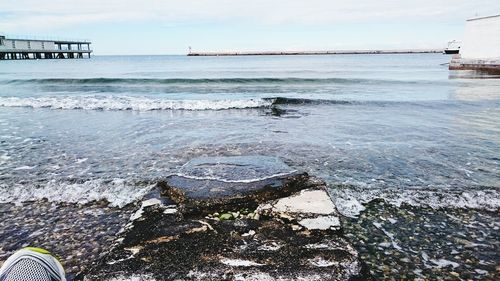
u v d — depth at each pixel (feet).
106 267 9.83
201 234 11.61
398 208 16.05
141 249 10.71
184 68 163.43
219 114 44.27
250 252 10.48
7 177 20.08
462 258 12.04
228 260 10.06
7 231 13.97
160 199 15.10
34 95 61.41
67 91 68.85
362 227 14.25
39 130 33.55
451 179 19.83
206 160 20.65
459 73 121.08
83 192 17.85
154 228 12.07
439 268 11.41
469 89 71.10
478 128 33.88
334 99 55.67
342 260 10.17
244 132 32.60
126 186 18.56
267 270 9.61
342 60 298.97
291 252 10.50
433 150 25.95
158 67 175.32
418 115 42.04
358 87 75.97
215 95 63.31
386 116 41.47
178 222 12.53
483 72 121.08
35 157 24.31
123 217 15.26
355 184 18.94
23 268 6.23
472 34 134.82
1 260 11.85
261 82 84.53
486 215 15.39
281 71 132.05
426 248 12.67
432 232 13.87
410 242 13.08
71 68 161.79
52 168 21.83
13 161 23.31
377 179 19.80
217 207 14.19
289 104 52.85
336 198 17.02
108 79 83.46
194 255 10.33
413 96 60.70
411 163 22.82
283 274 9.46
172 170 21.31
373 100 54.44
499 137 29.99
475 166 22.16
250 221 12.63
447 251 12.48
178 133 32.27
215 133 32.19
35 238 13.43
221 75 110.01
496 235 13.66
